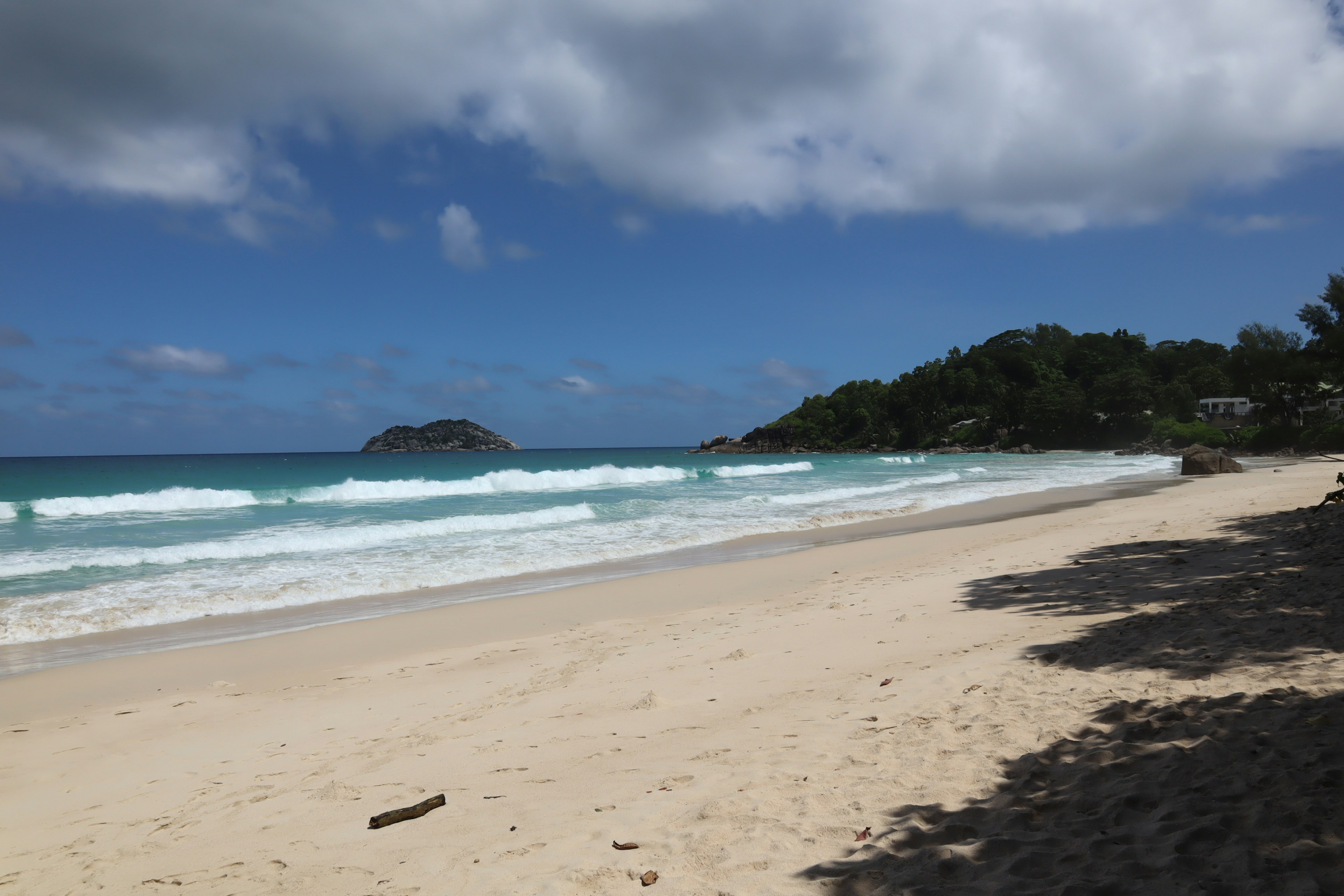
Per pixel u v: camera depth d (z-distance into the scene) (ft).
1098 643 19.31
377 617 33.40
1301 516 40.86
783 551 49.11
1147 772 11.12
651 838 10.95
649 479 121.60
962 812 10.73
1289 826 8.85
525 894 9.66
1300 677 14.40
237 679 24.39
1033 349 461.37
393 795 14.11
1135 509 60.23
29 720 20.56
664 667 22.50
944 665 19.54
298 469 215.31
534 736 16.99
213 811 14.17
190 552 47.88
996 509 71.92
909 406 456.45
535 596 36.70
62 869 12.16
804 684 19.35
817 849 10.11
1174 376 399.24
